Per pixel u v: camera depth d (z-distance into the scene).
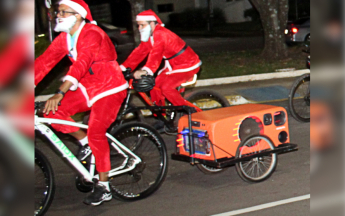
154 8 27.98
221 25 27.55
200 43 20.38
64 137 6.25
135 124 5.04
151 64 5.64
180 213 4.70
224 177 5.64
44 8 18.20
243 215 4.54
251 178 5.30
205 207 4.81
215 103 7.16
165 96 6.20
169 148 6.86
